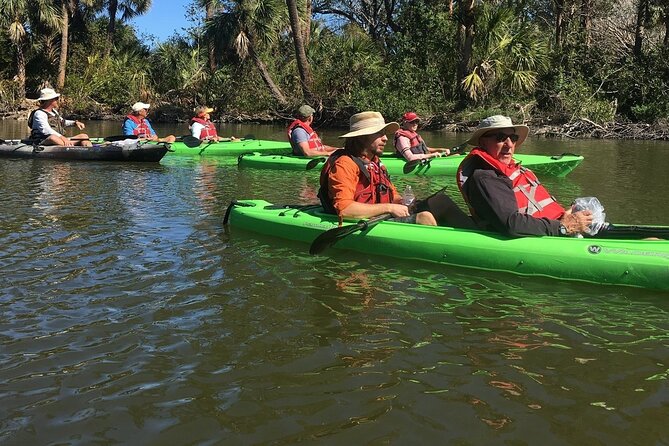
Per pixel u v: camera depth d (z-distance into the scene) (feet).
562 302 12.22
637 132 59.47
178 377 9.20
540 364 9.61
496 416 8.15
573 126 61.31
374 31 99.60
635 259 12.80
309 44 82.38
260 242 16.53
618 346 10.24
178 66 89.66
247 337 10.56
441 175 30.53
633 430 7.82
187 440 7.67
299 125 33.32
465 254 14.21
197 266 14.42
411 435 7.74
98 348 10.11
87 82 95.20
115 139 39.50
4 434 7.75
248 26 76.33
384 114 71.61
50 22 89.51
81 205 21.38
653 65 66.03
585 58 69.56
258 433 7.80
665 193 25.40
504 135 14.10
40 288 12.78
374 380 9.10
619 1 77.41
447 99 72.54
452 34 71.51
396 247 15.01
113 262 14.61
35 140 36.52
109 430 7.87
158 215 19.90
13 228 17.76
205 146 38.37
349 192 15.37
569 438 7.66
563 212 14.96
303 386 8.94
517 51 63.98
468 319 11.37
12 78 94.89
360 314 11.59
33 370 9.36
